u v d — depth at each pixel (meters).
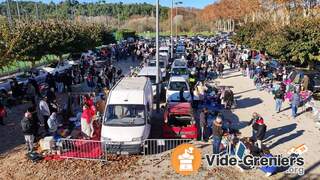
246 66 35.31
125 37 83.31
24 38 29.25
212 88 24.62
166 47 50.22
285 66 33.22
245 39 49.97
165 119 16.58
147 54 45.78
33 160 14.27
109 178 12.84
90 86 28.61
